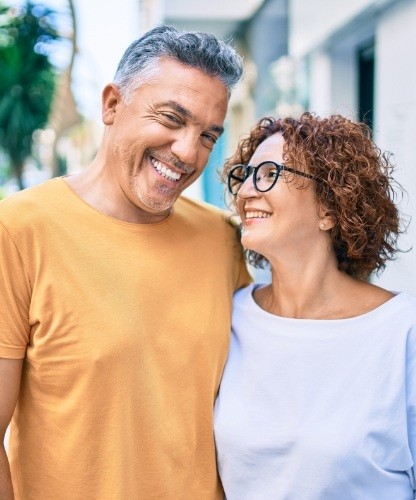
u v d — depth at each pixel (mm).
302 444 1545
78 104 8836
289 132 1685
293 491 1554
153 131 1553
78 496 1505
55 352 1506
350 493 1534
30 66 9594
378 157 1713
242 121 8750
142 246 1643
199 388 1647
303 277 1714
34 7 9359
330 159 1642
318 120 1719
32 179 10680
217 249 1807
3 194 10391
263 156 1714
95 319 1507
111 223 1620
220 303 1736
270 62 7523
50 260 1514
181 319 1633
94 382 1488
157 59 1549
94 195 1670
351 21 3818
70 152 13641
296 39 5258
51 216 1555
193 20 7410
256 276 3986
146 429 1544
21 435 1586
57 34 9523
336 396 1570
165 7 6949
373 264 1776
